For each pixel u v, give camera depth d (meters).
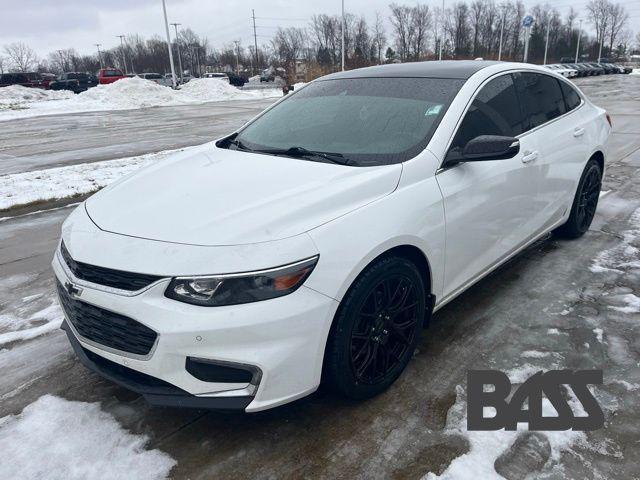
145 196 2.71
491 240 3.33
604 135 4.77
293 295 2.18
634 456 2.29
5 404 2.76
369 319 2.55
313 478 2.24
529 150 3.59
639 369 2.88
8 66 86.06
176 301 2.13
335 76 3.95
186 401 2.21
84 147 11.80
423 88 3.32
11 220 6.12
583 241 4.77
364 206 2.51
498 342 3.18
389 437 2.44
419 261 2.85
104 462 2.34
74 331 2.54
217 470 2.29
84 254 2.36
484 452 2.33
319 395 2.75
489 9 77.94
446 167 2.94
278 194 2.51
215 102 27.80
